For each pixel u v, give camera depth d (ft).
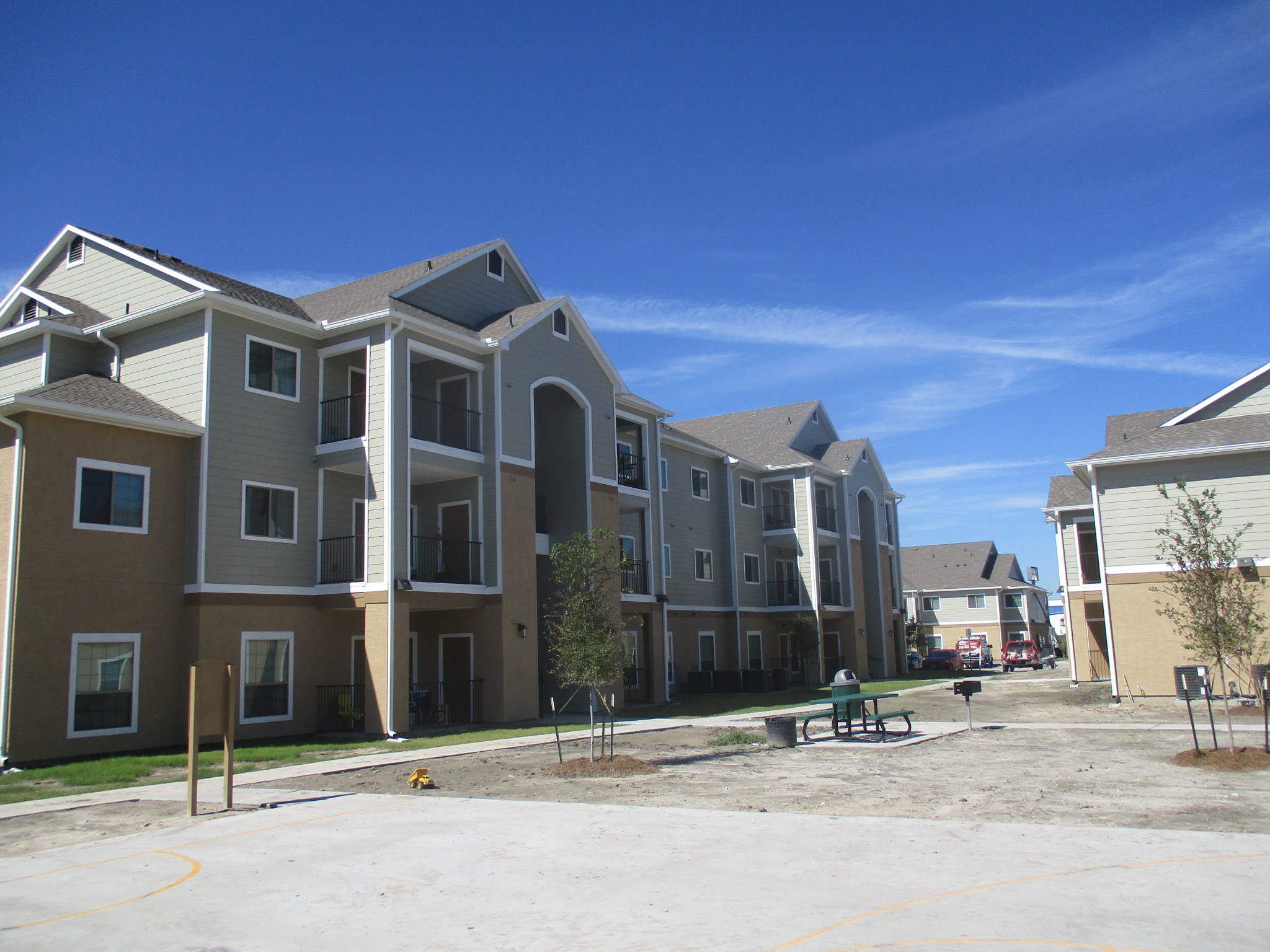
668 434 111.24
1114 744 48.44
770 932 17.83
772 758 47.14
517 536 74.84
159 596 58.49
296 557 65.72
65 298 71.15
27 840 29.66
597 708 82.12
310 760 49.44
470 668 73.26
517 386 77.41
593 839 26.81
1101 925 17.81
